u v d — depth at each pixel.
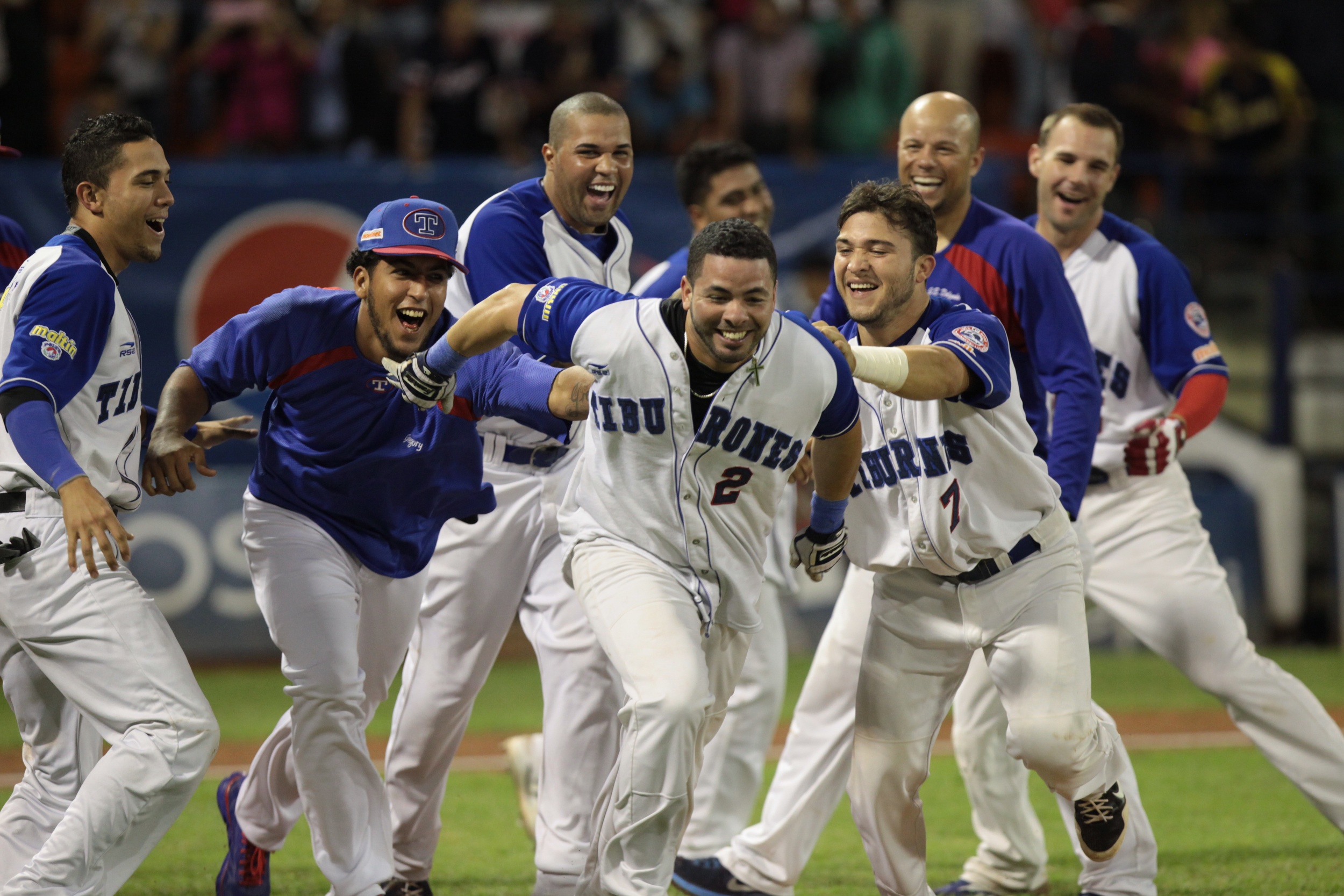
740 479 13.80
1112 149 19.12
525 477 17.08
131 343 14.84
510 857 19.89
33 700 15.18
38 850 15.16
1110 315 19.30
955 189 17.27
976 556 15.04
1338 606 39.91
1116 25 45.09
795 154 44.56
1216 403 18.73
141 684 14.05
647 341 13.27
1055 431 16.73
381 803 15.52
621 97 44.97
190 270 37.91
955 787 24.12
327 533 15.49
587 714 16.52
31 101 41.22
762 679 18.94
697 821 18.78
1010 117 49.78
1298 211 44.75
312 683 14.94
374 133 43.19
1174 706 31.56
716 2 49.25
